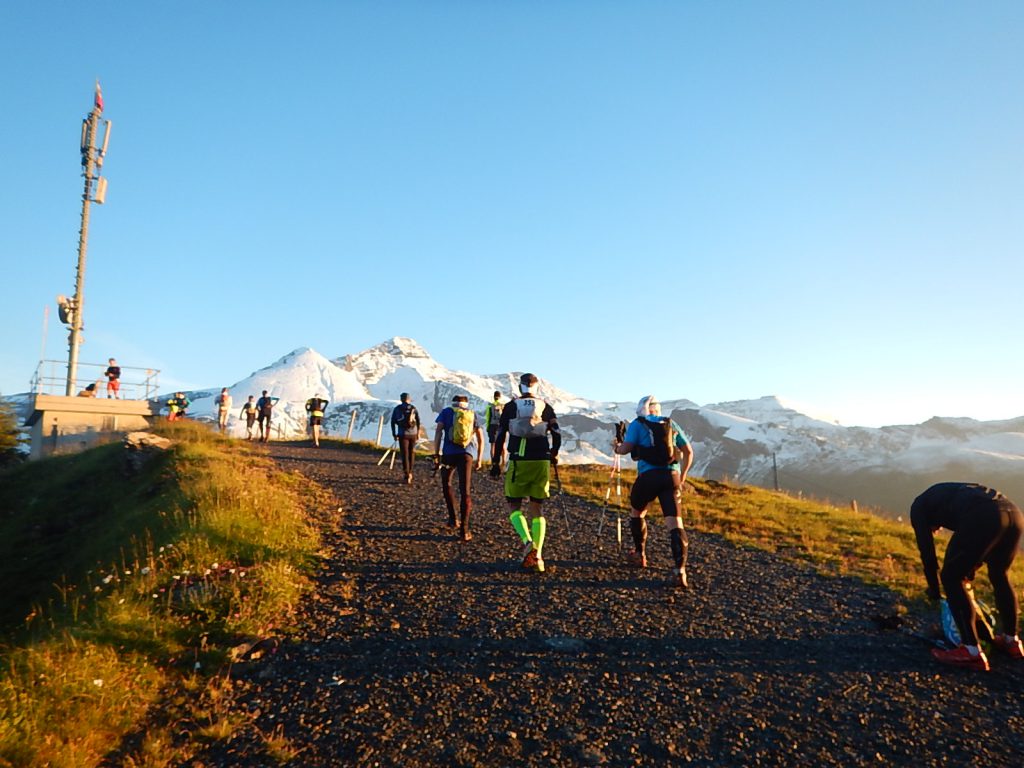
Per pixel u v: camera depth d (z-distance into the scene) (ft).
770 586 23.76
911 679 15.42
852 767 11.61
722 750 12.17
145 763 11.58
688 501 43.78
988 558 16.65
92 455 67.41
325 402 85.61
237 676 15.20
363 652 16.49
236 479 37.11
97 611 18.53
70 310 103.40
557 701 14.01
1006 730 12.97
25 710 12.51
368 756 11.90
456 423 30.27
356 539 28.58
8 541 46.14
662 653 16.75
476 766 11.59
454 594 21.27
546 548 28.53
